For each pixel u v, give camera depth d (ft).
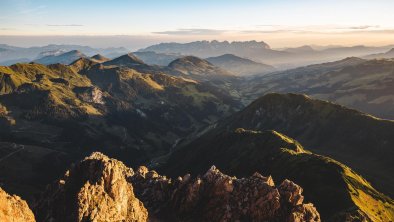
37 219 281.13
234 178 377.71
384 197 551.59
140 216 322.96
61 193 298.35
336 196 498.69
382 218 471.21
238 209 339.36
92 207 278.05
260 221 327.06
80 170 310.65
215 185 361.30
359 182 565.53
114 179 302.66
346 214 426.51
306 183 569.64
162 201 381.60
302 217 322.96
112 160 316.19
